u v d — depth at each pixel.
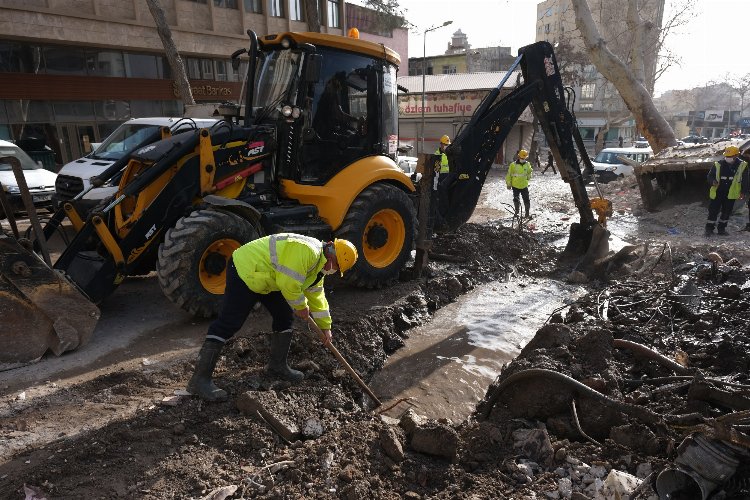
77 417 3.91
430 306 6.86
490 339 5.99
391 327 5.96
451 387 4.97
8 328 4.63
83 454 3.41
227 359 4.78
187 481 3.21
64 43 17.22
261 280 3.90
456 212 8.41
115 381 4.46
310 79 5.82
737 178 9.84
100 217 5.23
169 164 5.50
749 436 2.80
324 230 6.37
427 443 3.54
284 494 3.11
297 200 6.46
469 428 3.86
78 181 9.35
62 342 4.88
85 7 17.20
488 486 3.21
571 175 8.61
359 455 3.47
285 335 4.38
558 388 3.93
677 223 11.43
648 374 4.44
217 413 3.95
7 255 4.50
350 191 6.45
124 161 6.18
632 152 21.14
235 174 5.93
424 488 3.26
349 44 6.37
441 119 29.83
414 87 31.64
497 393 4.20
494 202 15.68
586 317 5.64
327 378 4.73
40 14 16.08
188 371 4.65
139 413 3.92
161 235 5.63
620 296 6.49
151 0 14.11
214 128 5.86
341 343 5.23
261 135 6.08
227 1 21.94
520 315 6.70
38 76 16.88
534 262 8.79
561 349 4.55
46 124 17.56
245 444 3.56
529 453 3.54
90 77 18.23
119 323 5.75
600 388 4.04
